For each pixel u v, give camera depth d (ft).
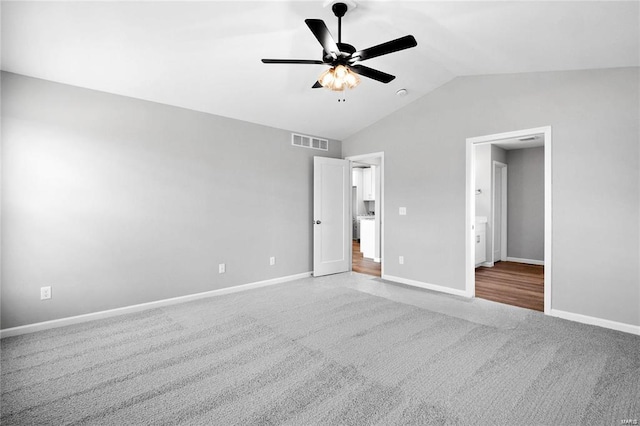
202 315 10.97
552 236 10.75
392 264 15.81
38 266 9.54
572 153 10.35
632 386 6.66
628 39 7.97
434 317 10.77
